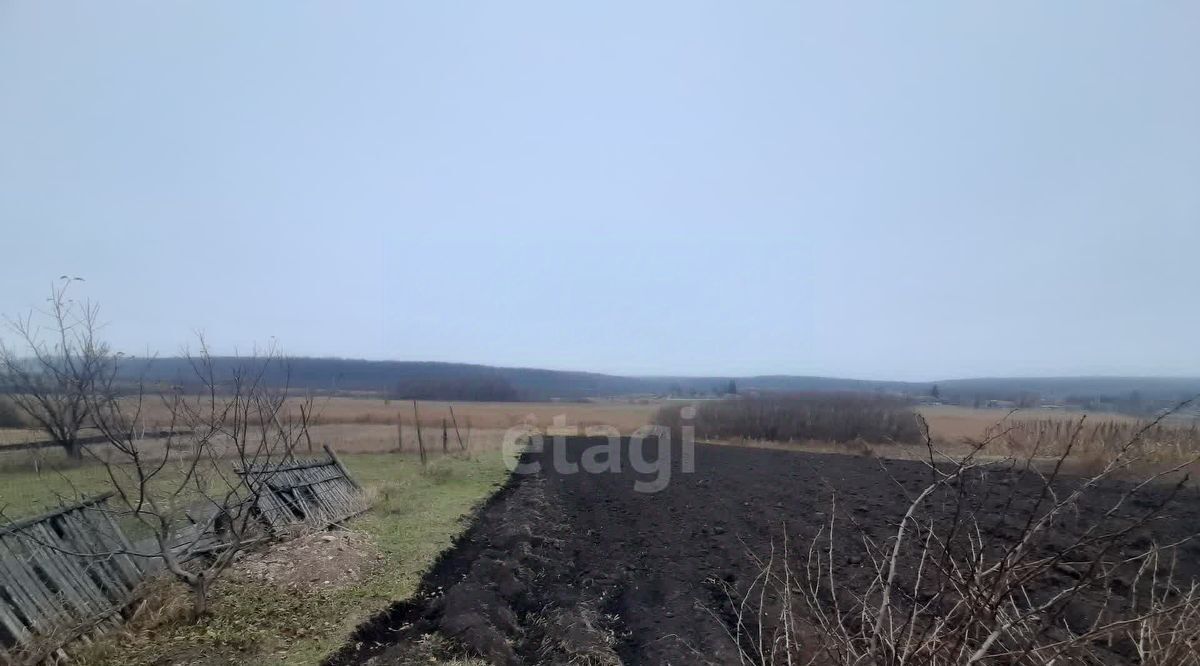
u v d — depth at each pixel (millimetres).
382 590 6754
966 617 2789
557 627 5660
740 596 6309
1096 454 9727
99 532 5762
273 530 7844
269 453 7211
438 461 15227
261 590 6438
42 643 4609
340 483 10383
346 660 5309
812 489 11398
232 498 8070
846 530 8164
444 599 6465
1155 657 2949
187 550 6586
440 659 5195
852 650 3098
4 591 4664
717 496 11766
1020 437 10547
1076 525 7277
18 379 11391
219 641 5312
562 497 12734
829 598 5902
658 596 6602
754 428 22469
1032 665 2832
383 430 20266
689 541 8672
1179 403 3045
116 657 4953
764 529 8789
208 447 6789
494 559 7777
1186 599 3104
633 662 5164
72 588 5180
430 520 9758
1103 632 2855
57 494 6055
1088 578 2934
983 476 4047
